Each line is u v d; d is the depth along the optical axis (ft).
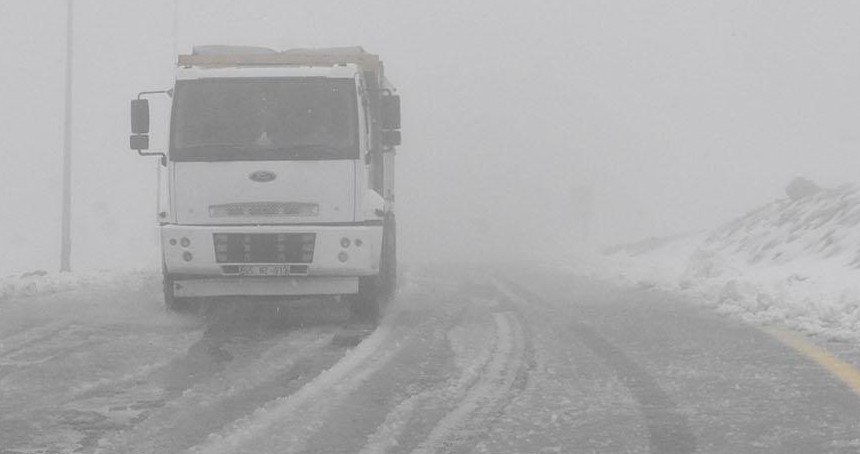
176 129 51.44
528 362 37.04
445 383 32.83
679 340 42.04
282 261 50.31
